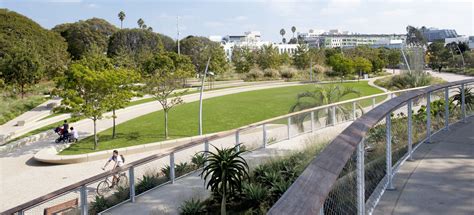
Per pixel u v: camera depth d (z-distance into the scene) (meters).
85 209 8.56
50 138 23.12
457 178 4.32
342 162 2.07
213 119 27.30
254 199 8.66
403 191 3.98
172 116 29.08
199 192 9.44
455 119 8.60
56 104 34.72
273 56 72.25
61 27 94.38
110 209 8.94
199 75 68.06
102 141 21.27
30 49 42.34
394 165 4.80
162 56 52.09
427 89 6.01
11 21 68.56
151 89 22.39
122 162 15.84
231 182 8.15
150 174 11.88
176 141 20.52
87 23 94.12
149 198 9.39
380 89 43.12
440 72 74.38
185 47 79.69
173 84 22.83
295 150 10.84
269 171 9.71
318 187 1.71
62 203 9.78
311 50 77.94
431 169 4.69
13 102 33.94
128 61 58.34
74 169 16.83
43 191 14.16
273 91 47.38
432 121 8.54
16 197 13.61
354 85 50.38
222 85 55.97
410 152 5.21
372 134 5.57
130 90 22.62
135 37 85.19
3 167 17.36
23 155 19.33
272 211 1.43
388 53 94.25
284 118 12.68
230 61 83.56
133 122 26.97
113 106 20.88
